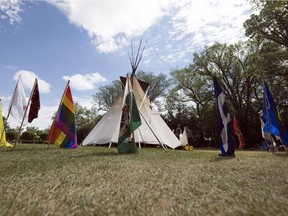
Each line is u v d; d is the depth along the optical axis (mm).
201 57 37969
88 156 7207
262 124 18594
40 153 8102
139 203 2129
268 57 26172
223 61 37125
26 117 12109
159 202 2213
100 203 2119
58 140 11797
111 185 2953
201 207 2004
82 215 1821
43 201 2166
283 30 25484
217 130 37750
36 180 3188
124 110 9547
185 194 2490
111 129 16547
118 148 9180
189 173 4020
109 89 55219
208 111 37625
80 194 2426
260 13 25609
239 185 2910
